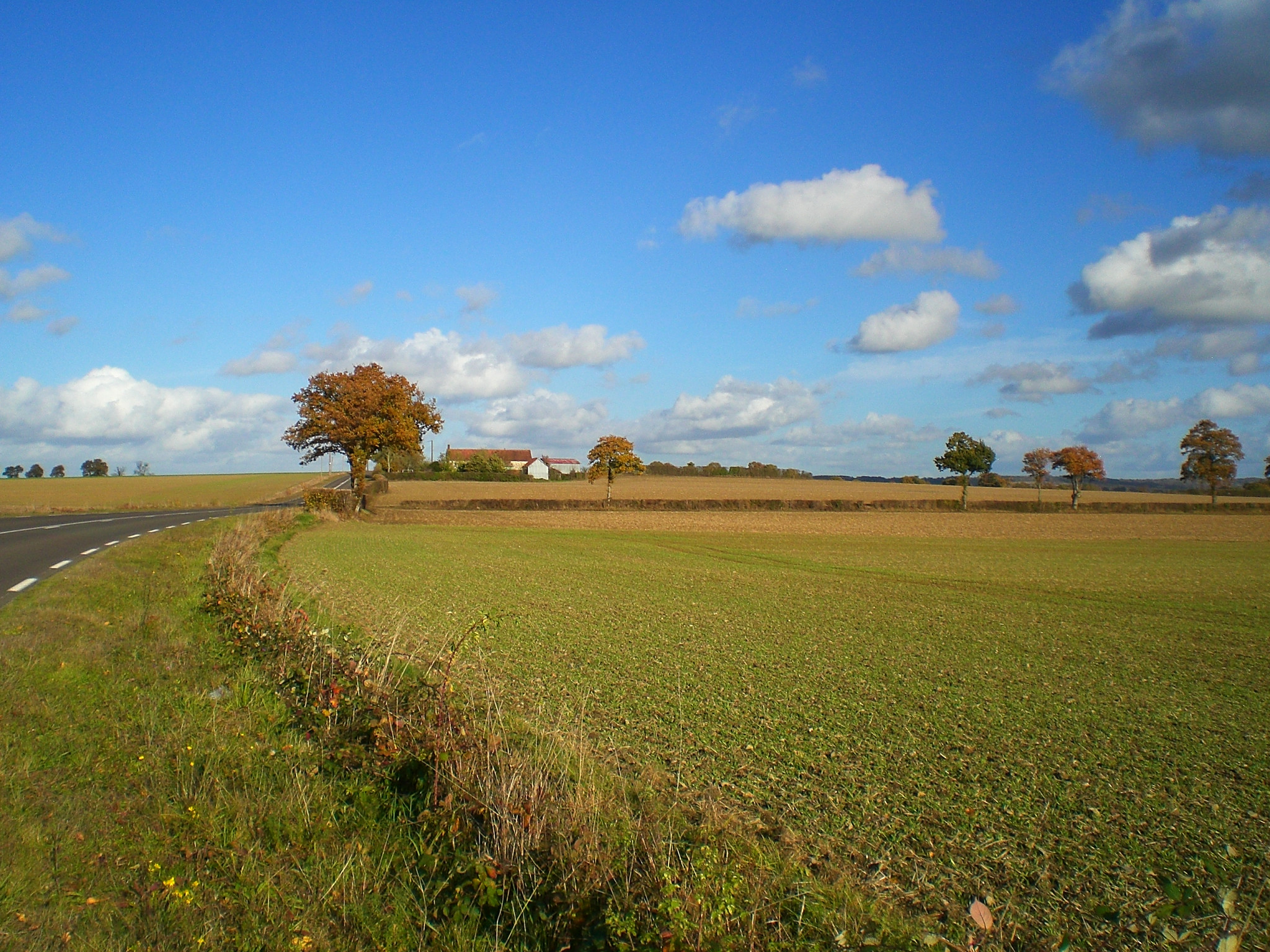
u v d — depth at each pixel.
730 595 21.33
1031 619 18.55
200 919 4.54
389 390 57.88
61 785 6.14
